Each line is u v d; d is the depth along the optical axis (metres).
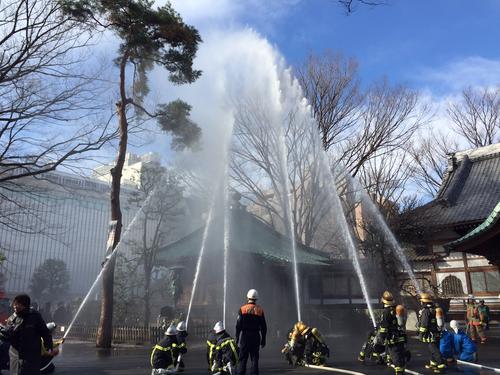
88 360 12.99
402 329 9.45
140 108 19.12
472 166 31.73
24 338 6.25
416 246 27.92
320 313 22.89
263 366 11.68
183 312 19.95
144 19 17.38
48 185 22.44
